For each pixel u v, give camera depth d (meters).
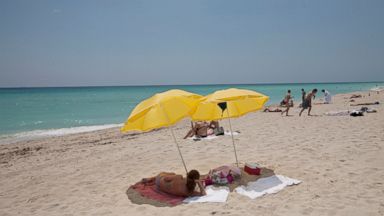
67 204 6.20
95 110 34.31
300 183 6.17
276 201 5.42
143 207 5.64
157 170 7.97
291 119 16.11
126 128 5.83
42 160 10.80
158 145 11.38
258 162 7.83
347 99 30.81
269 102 40.16
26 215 5.85
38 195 6.92
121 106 40.28
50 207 6.14
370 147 8.52
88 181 7.59
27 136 17.48
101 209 5.74
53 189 7.24
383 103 23.75
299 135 11.10
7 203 6.60
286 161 7.72
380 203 5.04
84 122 23.98
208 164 8.11
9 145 14.49
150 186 6.71
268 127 13.64
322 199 5.34
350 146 8.78
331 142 9.48
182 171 7.70
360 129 11.38
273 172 6.92
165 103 5.75
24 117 27.48
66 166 9.44
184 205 5.57
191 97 6.27
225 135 12.00
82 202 6.22
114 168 8.53
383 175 6.30
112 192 6.60
